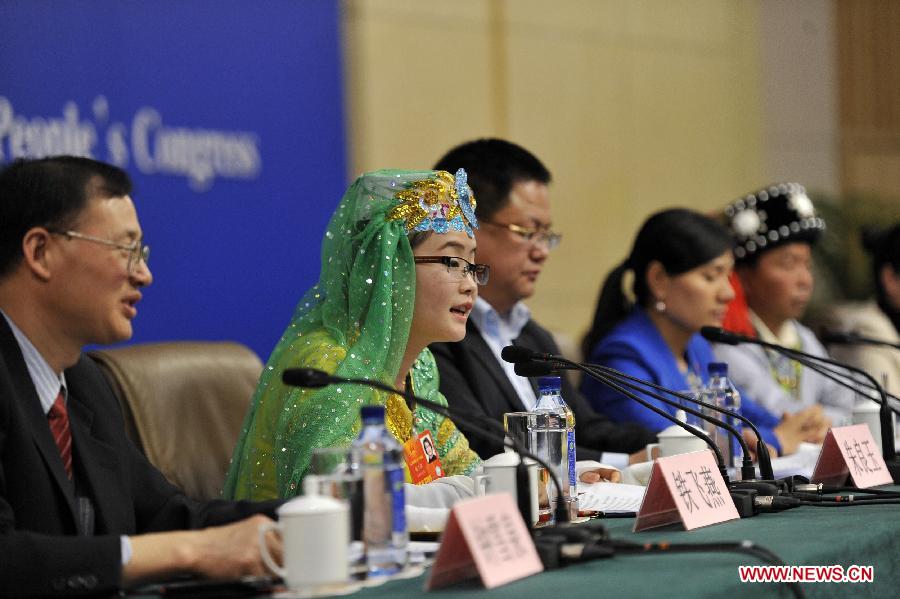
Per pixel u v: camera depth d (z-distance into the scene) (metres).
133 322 15.18
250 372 10.15
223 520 7.05
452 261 8.55
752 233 14.72
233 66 16.56
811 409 11.81
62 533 6.38
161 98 15.74
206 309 15.97
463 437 9.55
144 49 15.59
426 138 20.92
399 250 8.41
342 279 8.48
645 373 12.32
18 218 6.39
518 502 6.51
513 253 11.09
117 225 6.50
